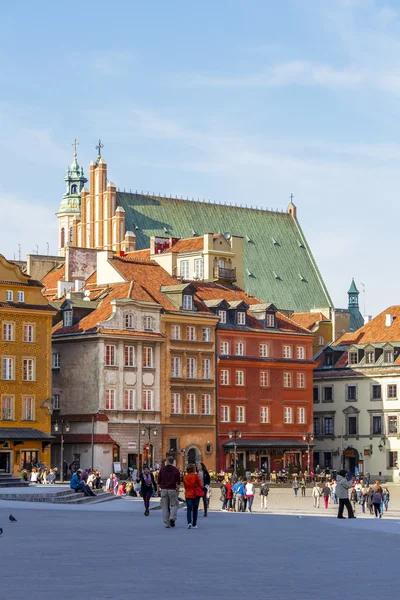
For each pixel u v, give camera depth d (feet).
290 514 265.75
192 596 99.71
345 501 221.25
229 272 606.14
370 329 608.19
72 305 501.15
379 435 576.61
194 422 517.14
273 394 553.64
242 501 280.51
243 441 535.19
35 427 465.06
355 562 127.03
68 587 104.47
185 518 212.02
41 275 629.51
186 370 516.32
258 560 128.36
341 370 595.88
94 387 484.33
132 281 513.45
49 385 470.80
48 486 335.26
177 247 622.95
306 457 564.71
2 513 218.79
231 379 536.01
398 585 107.55
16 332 462.19
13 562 123.85
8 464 452.76
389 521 214.28
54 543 147.64
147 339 498.69
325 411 600.39
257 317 560.61
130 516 215.72
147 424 497.87
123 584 106.83
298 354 569.23
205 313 529.86
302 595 100.68
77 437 485.56
